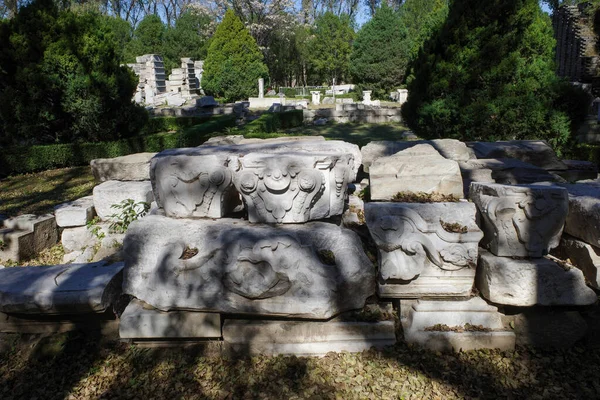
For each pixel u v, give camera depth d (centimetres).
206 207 339
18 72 966
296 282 307
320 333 318
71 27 1027
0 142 1025
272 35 3203
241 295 311
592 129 1151
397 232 313
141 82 2495
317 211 341
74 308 317
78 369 318
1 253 526
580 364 304
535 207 308
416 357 310
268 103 2316
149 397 289
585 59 1678
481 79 914
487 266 315
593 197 341
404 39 2742
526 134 881
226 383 297
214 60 2548
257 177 325
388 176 399
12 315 336
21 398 297
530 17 880
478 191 342
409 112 1099
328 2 4309
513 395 279
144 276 325
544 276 304
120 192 549
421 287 323
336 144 450
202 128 1309
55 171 1008
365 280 318
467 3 923
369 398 279
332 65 3158
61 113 1045
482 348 316
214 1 3228
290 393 284
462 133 936
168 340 328
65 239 559
